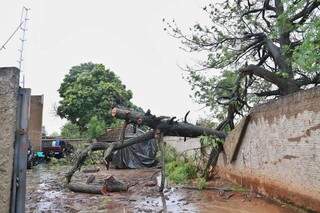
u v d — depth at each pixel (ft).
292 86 42.93
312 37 25.57
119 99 48.06
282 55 41.73
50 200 35.91
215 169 49.26
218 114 51.44
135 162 75.15
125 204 33.09
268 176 31.58
